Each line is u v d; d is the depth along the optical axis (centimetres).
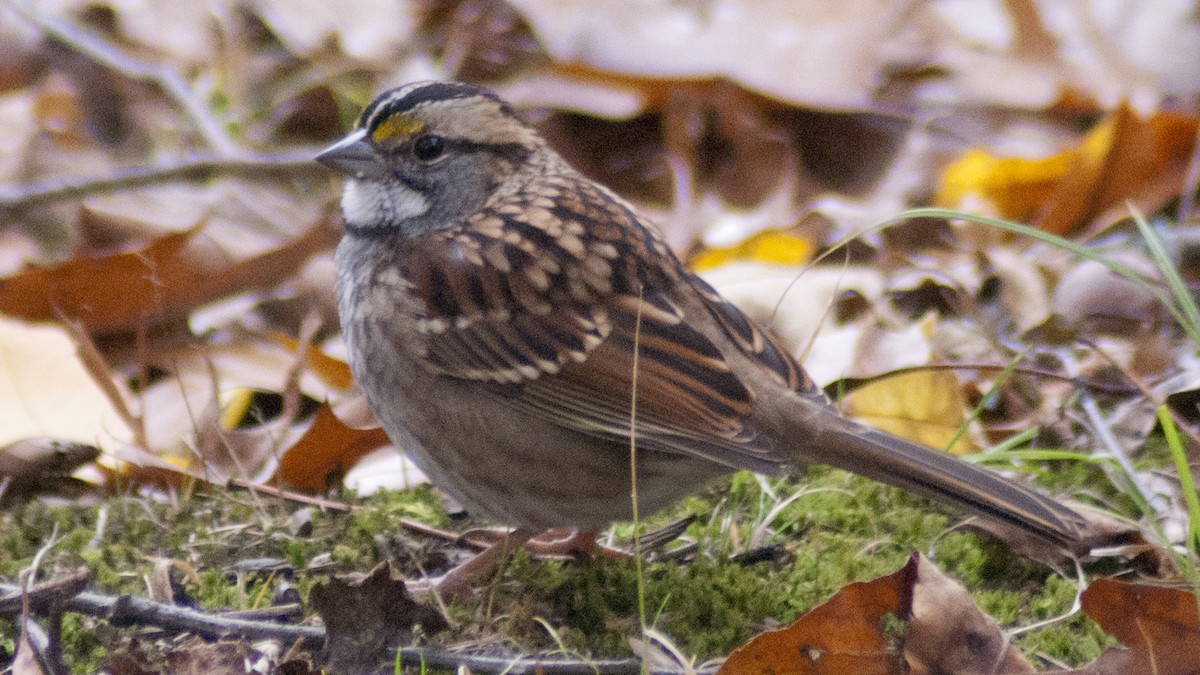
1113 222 1023
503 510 723
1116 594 582
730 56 1205
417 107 745
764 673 579
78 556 713
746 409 672
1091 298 954
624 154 1238
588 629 663
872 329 900
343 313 747
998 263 992
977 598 674
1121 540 709
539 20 1255
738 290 949
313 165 1128
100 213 1063
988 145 1212
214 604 672
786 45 1215
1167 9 1278
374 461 820
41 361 833
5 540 734
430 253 715
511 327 699
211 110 1282
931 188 1147
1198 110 1152
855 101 1193
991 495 634
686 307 707
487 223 724
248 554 721
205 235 961
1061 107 1249
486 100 755
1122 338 943
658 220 1145
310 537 738
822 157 1221
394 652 616
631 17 1244
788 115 1226
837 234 1053
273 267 967
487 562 701
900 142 1221
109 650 617
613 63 1213
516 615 661
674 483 697
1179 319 693
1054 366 900
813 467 805
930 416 830
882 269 1003
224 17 1341
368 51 1341
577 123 1238
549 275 702
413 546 739
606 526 742
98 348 942
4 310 924
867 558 707
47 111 1273
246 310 980
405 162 745
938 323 960
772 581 692
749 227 1116
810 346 817
